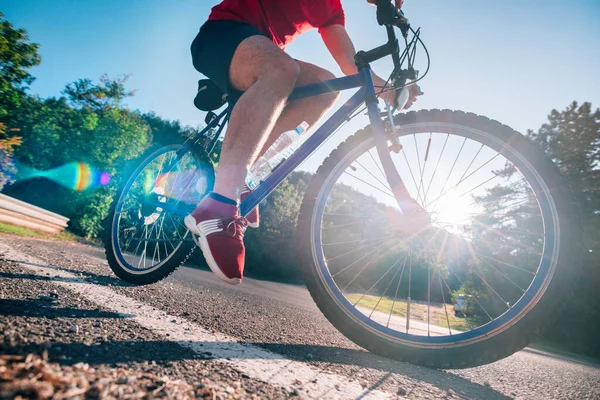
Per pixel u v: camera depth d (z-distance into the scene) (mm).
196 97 1911
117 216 2119
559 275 1284
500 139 1493
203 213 1303
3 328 809
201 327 1317
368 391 963
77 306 1234
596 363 7586
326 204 1708
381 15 1543
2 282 1370
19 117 24719
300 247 1647
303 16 1721
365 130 1717
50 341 795
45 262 2225
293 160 1612
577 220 1306
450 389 1176
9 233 5930
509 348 1320
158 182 2062
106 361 749
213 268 1299
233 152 1318
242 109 1329
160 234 2104
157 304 1577
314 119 1836
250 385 804
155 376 702
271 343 1300
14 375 514
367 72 1646
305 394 835
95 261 3002
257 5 1598
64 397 482
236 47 1443
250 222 1717
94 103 33719
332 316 1544
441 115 1618
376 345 1473
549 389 1574
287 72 1381
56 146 24453
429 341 1427
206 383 745
